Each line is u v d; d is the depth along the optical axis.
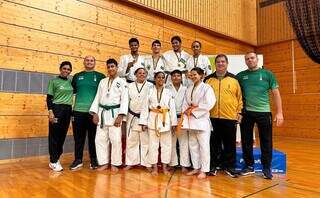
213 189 3.39
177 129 4.20
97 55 6.35
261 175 4.16
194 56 5.08
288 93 9.70
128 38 6.93
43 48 5.53
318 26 8.45
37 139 5.43
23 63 5.27
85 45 6.16
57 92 4.52
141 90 4.52
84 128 4.67
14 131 5.15
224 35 9.39
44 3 5.57
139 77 4.53
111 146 4.58
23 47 5.28
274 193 3.24
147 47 7.31
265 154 3.99
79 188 3.39
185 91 4.45
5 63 5.06
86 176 4.04
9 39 5.11
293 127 9.48
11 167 4.64
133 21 7.05
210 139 4.26
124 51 6.83
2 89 5.02
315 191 3.34
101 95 4.59
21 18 5.27
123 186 3.50
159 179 3.89
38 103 5.46
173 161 4.48
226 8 9.60
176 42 5.05
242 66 6.82
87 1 6.23
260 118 3.97
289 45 9.80
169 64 5.03
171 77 4.60
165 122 4.24
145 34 7.29
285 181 3.81
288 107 9.66
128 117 4.56
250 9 10.55
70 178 3.91
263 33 10.50
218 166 4.44
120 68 5.00
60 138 4.55
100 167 4.50
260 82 3.99
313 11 8.50
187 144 4.36
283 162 4.33
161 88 4.39
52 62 5.65
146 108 4.39
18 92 5.21
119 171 4.39
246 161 4.21
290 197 3.10
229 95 4.10
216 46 9.32
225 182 3.75
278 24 10.07
